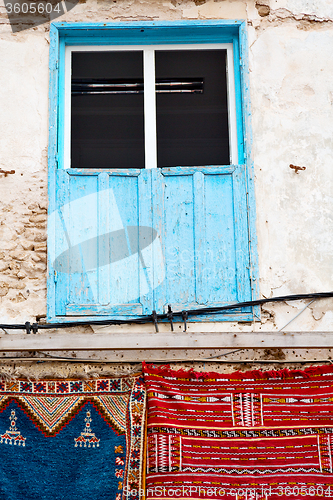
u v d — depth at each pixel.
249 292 4.71
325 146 5.03
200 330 4.66
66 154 5.07
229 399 4.48
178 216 4.82
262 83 5.12
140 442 4.37
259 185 4.93
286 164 4.98
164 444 4.34
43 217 4.84
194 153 5.11
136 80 5.25
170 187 4.87
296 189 4.94
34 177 4.91
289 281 4.78
